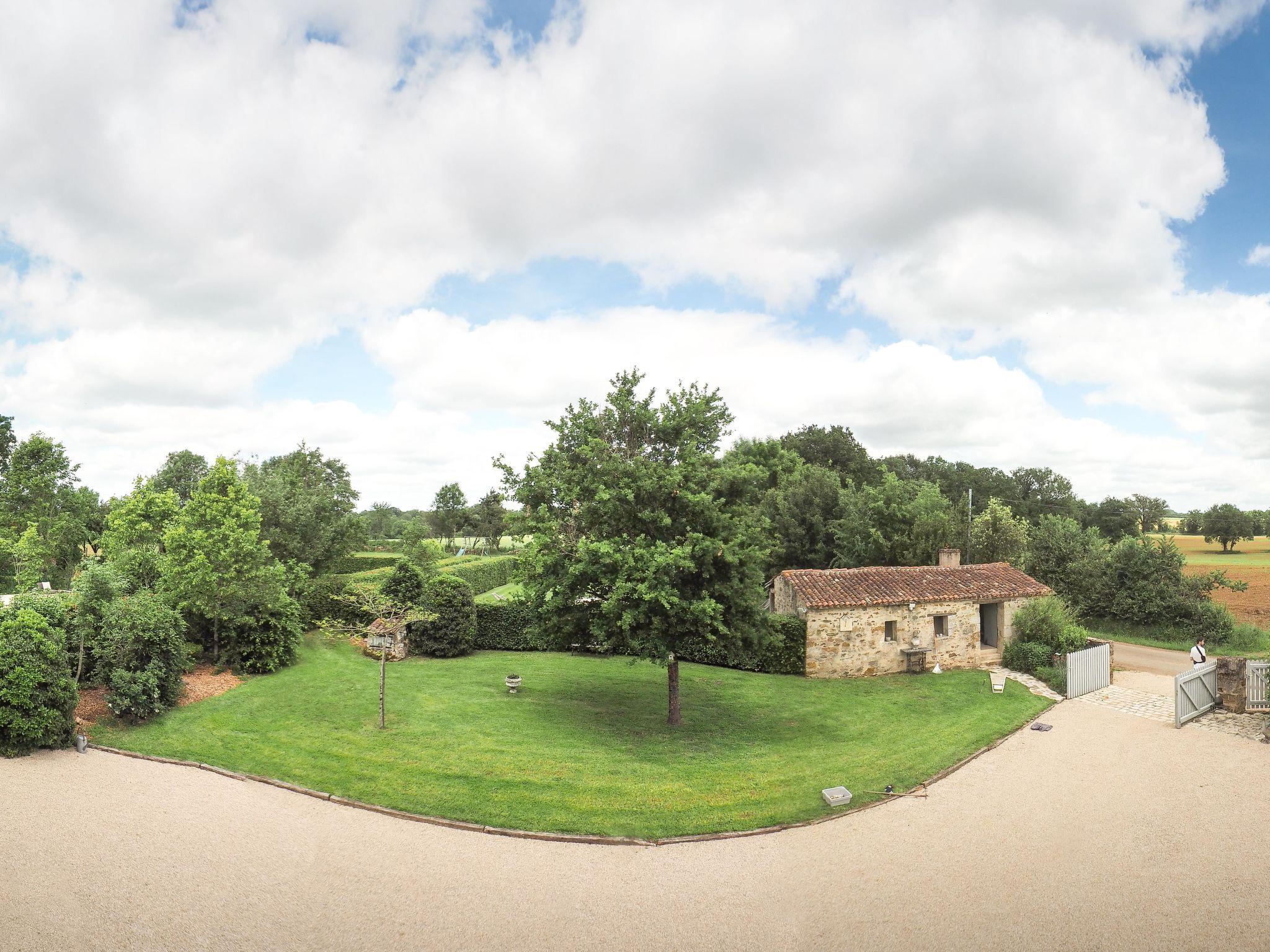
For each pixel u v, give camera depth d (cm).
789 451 5812
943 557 3434
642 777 1627
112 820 1293
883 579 3059
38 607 1936
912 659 2897
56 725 1608
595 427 2141
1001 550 4609
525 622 3256
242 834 1276
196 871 1132
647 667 2931
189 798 1413
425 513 9375
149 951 920
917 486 5094
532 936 991
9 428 4834
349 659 2770
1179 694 2066
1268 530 11956
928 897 1108
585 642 2130
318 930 991
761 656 2884
